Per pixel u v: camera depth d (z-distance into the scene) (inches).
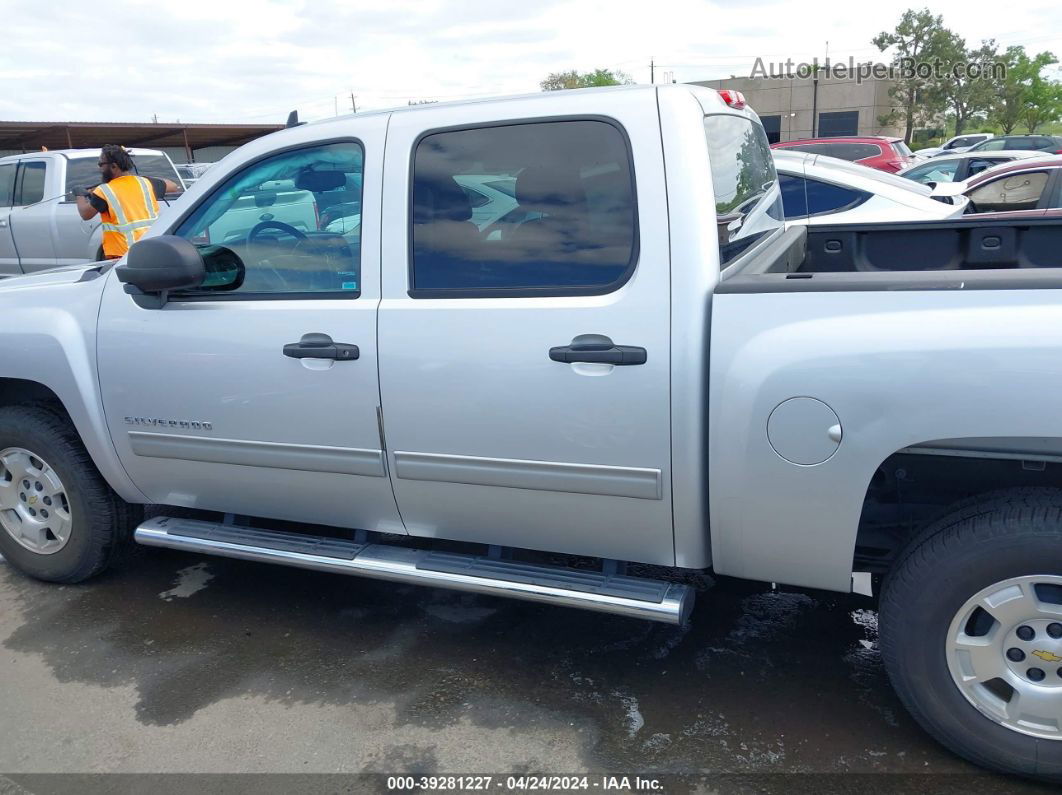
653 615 105.7
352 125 116.8
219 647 131.5
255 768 104.4
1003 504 90.4
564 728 109.7
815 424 92.0
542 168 105.7
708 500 101.4
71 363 133.4
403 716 113.4
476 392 107.3
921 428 88.2
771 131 1849.2
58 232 389.1
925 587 92.3
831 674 118.7
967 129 2277.3
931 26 1899.6
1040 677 92.0
